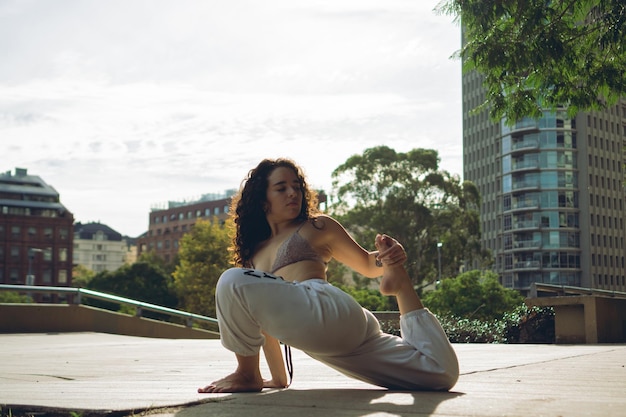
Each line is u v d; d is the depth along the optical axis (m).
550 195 100.94
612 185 106.25
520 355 6.86
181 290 64.06
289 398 2.89
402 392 3.11
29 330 13.59
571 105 8.57
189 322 16.36
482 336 14.48
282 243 3.28
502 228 107.00
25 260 119.38
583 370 4.68
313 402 2.76
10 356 7.24
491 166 112.81
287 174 3.32
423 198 61.75
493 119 8.71
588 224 101.12
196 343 10.37
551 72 8.39
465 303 51.97
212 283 61.94
